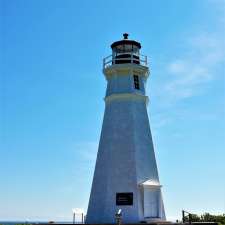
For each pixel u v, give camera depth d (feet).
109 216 130.52
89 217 136.15
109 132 141.59
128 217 128.16
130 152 136.26
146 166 137.39
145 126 143.43
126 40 148.77
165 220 138.72
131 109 141.69
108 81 149.89
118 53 148.97
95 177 140.56
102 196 134.82
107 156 138.92
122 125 140.26
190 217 130.93
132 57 146.10
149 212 130.82
